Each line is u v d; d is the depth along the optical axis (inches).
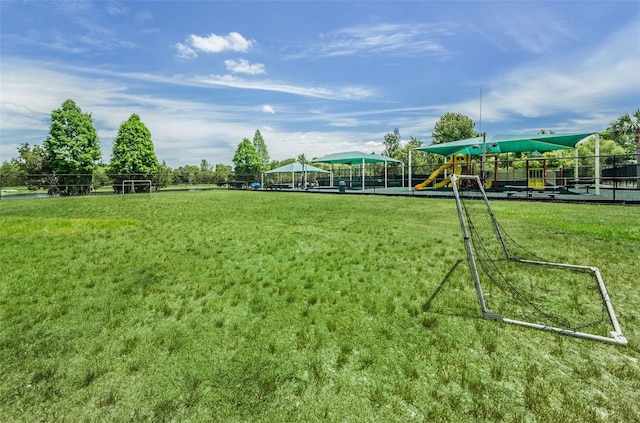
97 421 68.3
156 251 224.7
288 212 439.2
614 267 169.5
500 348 96.0
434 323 111.7
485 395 74.9
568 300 132.2
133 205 574.6
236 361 90.6
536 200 493.0
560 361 89.2
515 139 637.9
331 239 253.0
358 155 1026.1
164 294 143.9
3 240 264.4
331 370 85.6
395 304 128.7
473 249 211.5
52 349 98.0
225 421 67.7
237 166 1621.6
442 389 77.3
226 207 521.7
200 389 78.5
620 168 847.1
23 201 697.0
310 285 151.7
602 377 81.9
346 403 72.7
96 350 97.3
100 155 1099.9
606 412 69.4
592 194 573.6
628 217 314.8
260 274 170.1
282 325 112.3
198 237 271.6
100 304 133.3
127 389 79.0
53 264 193.3
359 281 156.7
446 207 461.4
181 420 68.2
